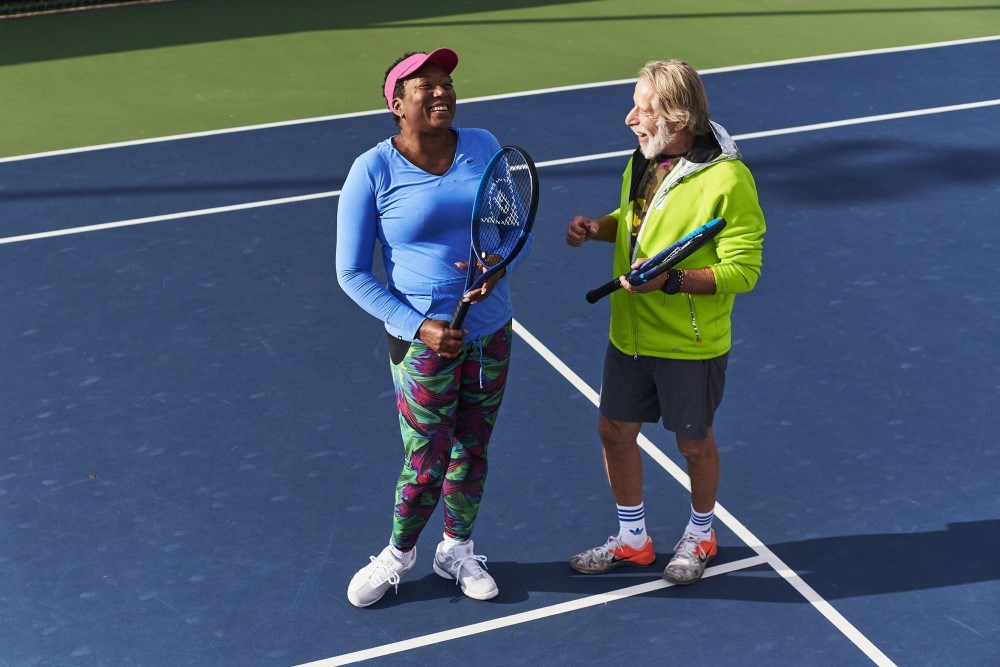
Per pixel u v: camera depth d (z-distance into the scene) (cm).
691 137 534
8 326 853
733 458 706
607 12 1723
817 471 694
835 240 993
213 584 605
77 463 700
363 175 527
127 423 740
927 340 837
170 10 1717
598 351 828
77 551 627
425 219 527
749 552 629
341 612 589
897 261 955
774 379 789
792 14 1709
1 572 611
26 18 1677
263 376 794
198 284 921
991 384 782
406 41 1578
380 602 596
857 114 1295
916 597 595
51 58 1500
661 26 1650
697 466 586
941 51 1517
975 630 573
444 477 566
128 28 1631
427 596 602
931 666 550
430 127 512
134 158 1177
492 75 1440
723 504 666
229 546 632
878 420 743
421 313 538
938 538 637
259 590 602
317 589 603
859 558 623
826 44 1556
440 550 611
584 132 1249
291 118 1292
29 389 776
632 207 559
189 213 1049
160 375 795
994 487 678
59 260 955
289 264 956
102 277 929
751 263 535
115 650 561
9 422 739
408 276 536
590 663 556
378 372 800
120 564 618
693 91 518
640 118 529
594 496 675
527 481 687
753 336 842
